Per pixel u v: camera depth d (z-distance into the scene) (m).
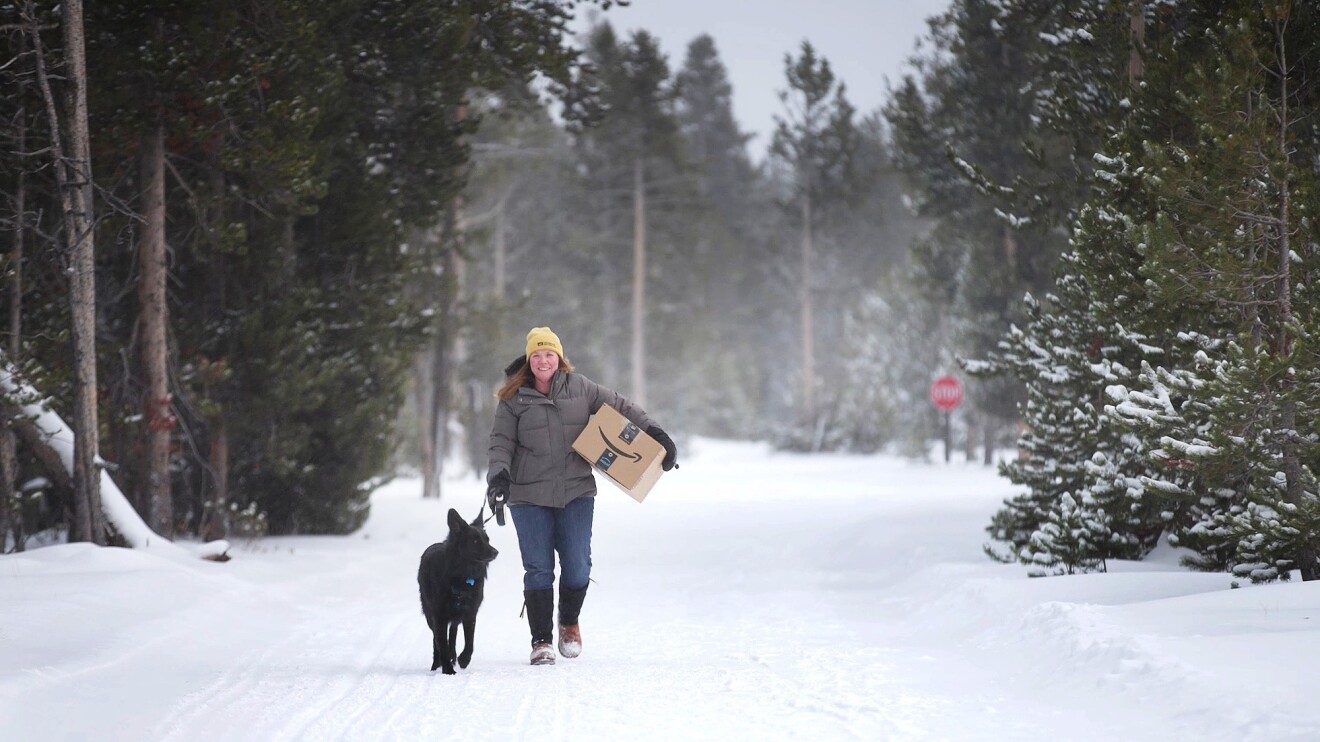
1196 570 23.45
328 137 38.22
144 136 33.50
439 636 17.80
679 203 131.88
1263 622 15.58
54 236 30.64
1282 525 18.78
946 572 27.31
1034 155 29.86
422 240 62.31
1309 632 14.56
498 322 73.25
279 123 33.19
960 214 71.44
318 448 43.66
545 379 19.41
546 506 19.06
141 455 34.81
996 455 93.94
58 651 17.47
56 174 28.28
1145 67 24.00
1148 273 19.89
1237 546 20.66
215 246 35.25
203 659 19.05
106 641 18.80
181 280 39.47
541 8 43.16
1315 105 21.67
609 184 132.62
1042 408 27.36
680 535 46.03
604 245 133.50
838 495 61.81
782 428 131.38
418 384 75.44
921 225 155.62
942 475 76.69
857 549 36.38
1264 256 20.08
